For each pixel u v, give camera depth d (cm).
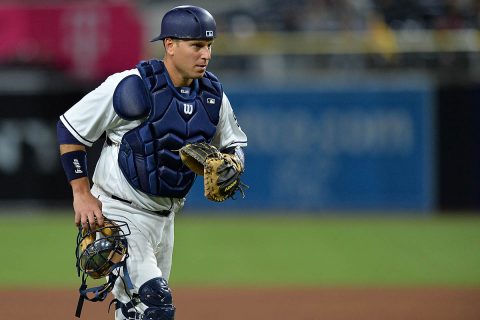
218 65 5566
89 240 1670
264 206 5356
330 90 5256
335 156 5291
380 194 5300
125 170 1686
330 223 5038
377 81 5234
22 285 3444
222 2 6825
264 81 5303
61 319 2806
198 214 5403
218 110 1727
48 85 5219
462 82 5222
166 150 1681
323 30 5931
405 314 2920
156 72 1659
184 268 3866
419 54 5597
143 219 1719
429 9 6047
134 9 5253
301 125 5278
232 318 2862
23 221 5103
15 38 5216
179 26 1623
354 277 3644
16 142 5266
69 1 6038
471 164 5269
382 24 6006
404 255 4131
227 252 4234
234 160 1686
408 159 5275
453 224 4956
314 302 3136
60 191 5338
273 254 4181
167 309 1667
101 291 1692
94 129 1673
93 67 5231
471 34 5644
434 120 5253
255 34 5878
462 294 3275
